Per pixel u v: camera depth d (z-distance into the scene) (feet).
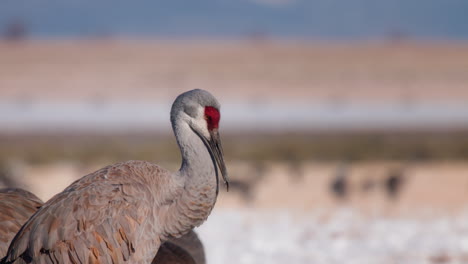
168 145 131.13
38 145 131.44
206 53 410.93
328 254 33.24
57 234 17.80
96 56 398.42
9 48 429.38
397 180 65.36
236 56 403.13
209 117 19.21
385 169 86.28
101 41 495.00
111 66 371.56
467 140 139.64
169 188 19.06
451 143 129.90
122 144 133.69
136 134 159.74
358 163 97.19
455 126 183.21
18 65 372.79
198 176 19.13
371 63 383.65
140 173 18.90
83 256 17.81
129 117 215.51
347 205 59.62
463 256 32.89
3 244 19.19
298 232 38.09
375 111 244.83
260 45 458.50
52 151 117.60
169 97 302.25
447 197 63.41
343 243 35.19
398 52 417.08
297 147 123.95
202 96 19.22
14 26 552.41
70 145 132.46
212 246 34.40
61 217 17.90
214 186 19.40
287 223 40.91
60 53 408.05
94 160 102.94
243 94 304.09
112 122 195.72
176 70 361.71
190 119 19.22
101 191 18.16
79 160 101.04
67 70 360.07
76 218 17.88
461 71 360.89
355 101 283.38
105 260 18.01
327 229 38.78
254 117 215.31
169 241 22.07
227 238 36.40
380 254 33.24
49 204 18.45
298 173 80.53
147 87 324.80
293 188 70.64
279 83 329.31
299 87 319.47
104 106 266.57
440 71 360.89
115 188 18.31
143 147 126.11
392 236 37.01
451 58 397.80
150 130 171.12
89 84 328.29
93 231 17.90
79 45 439.63
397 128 176.55
